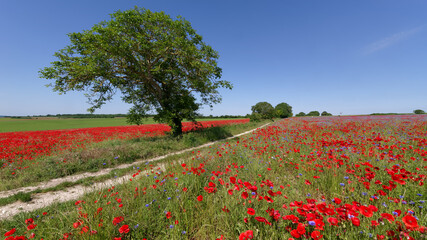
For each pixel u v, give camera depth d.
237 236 2.06
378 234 1.82
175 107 13.59
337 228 1.95
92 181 5.50
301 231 1.62
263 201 2.55
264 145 7.14
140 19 10.99
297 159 4.98
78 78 10.20
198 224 2.39
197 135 13.49
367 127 12.14
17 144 12.02
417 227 1.56
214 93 14.12
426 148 5.09
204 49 12.55
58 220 2.69
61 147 10.79
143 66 11.69
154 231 2.35
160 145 9.84
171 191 3.18
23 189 4.97
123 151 8.01
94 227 2.14
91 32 10.29
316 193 3.16
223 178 3.88
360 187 3.00
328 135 8.64
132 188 3.49
